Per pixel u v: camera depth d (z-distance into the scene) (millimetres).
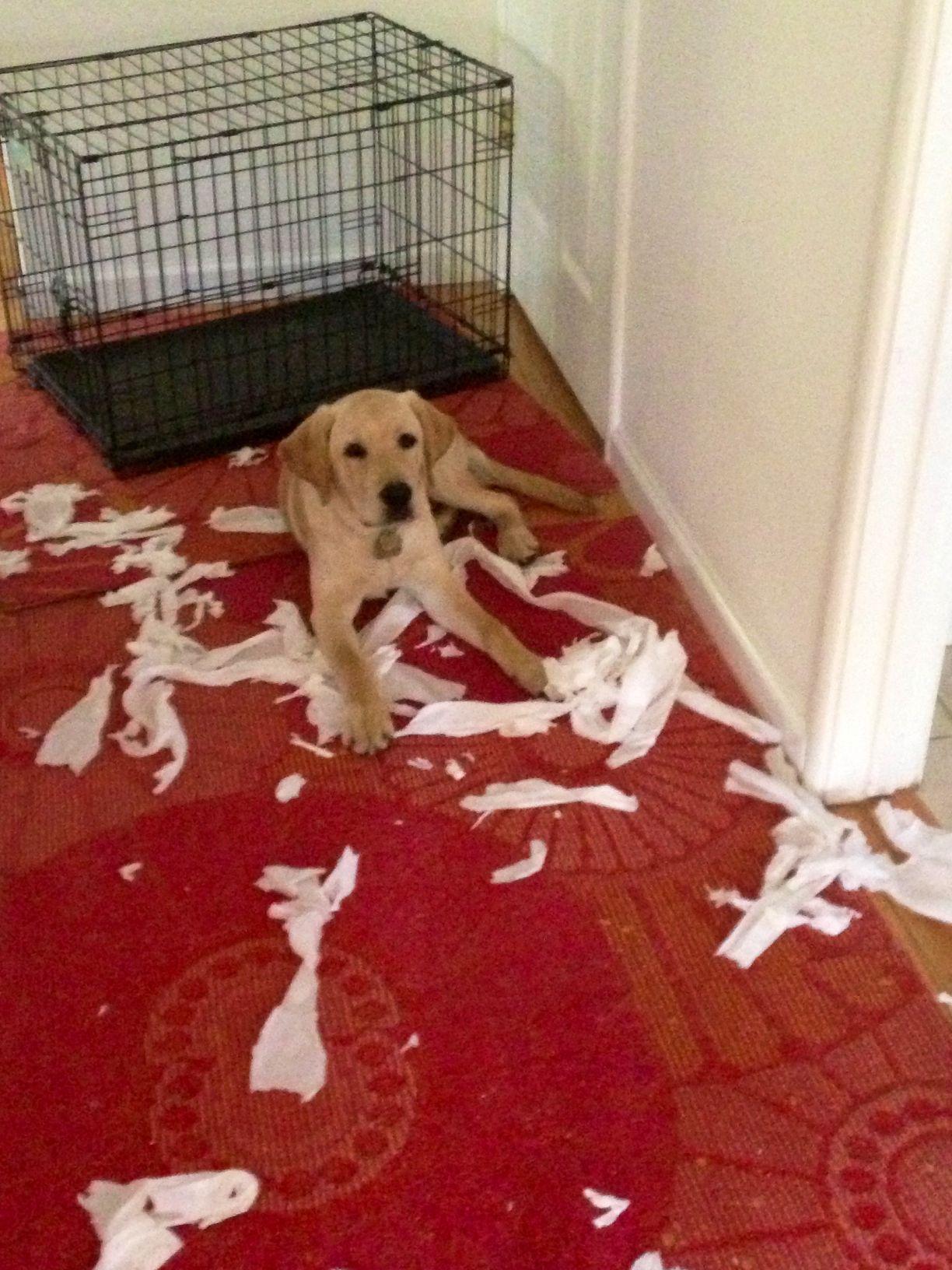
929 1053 1474
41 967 1598
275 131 3213
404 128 3236
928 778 1879
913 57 1347
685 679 2061
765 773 1861
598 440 2771
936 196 1405
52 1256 1297
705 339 2059
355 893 1689
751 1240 1291
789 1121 1402
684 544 2250
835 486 1656
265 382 2857
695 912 1658
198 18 3076
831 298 1613
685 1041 1492
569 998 1546
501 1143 1390
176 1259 1291
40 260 3158
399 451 2061
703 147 1974
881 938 1616
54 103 3080
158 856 1752
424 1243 1300
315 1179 1361
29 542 2416
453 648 2141
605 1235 1300
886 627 1689
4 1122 1423
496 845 1759
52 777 1893
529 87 3002
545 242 3018
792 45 1643
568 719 1988
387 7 3180
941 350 1492
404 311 3156
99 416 2727
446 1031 1510
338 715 1989
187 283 3205
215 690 2055
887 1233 1293
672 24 2043
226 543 2410
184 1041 1508
